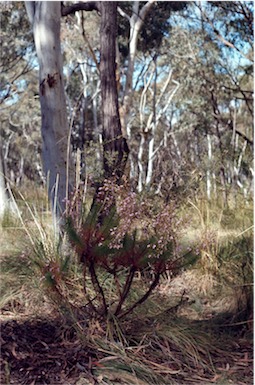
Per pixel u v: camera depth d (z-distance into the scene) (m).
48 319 3.60
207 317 4.08
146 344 3.34
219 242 5.02
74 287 3.80
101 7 5.62
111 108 5.43
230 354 3.51
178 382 3.03
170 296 4.28
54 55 5.64
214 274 4.71
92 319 3.41
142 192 3.82
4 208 6.40
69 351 3.14
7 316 3.62
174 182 4.64
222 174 7.04
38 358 3.03
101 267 3.45
